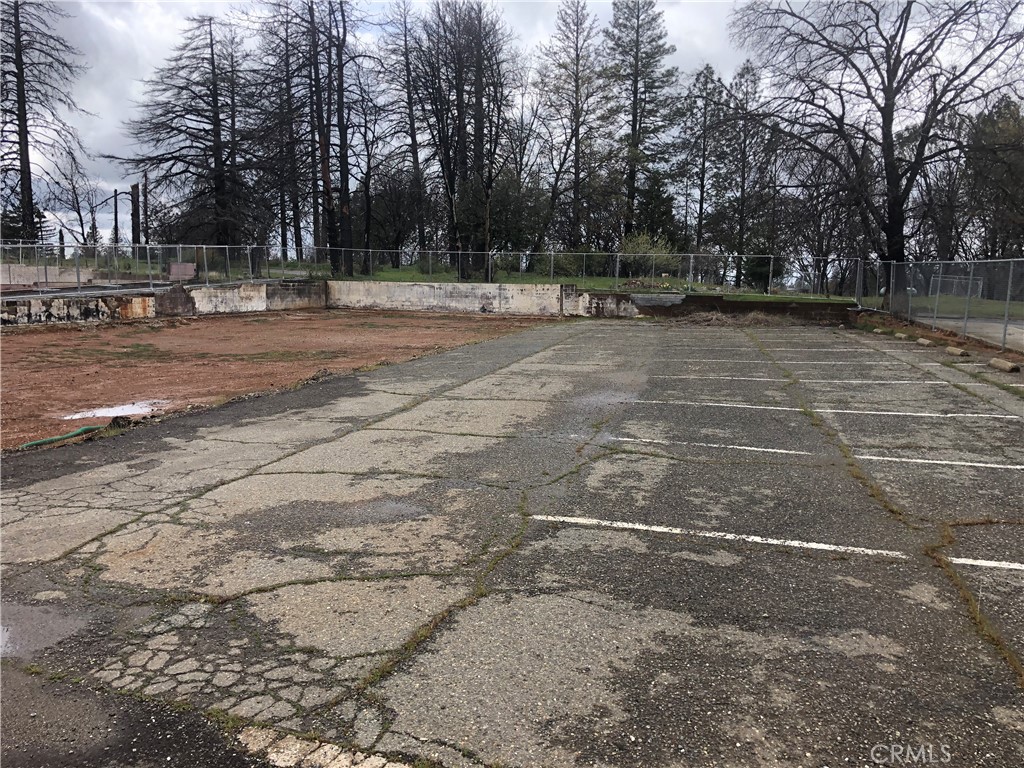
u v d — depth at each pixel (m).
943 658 3.11
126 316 22.56
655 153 44.84
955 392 9.49
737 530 4.67
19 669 3.16
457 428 7.88
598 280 28.20
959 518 4.81
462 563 4.21
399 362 13.88
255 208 36.75
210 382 11.99
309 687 2.96
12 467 6.46
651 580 3.94
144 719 2.78
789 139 21.56
